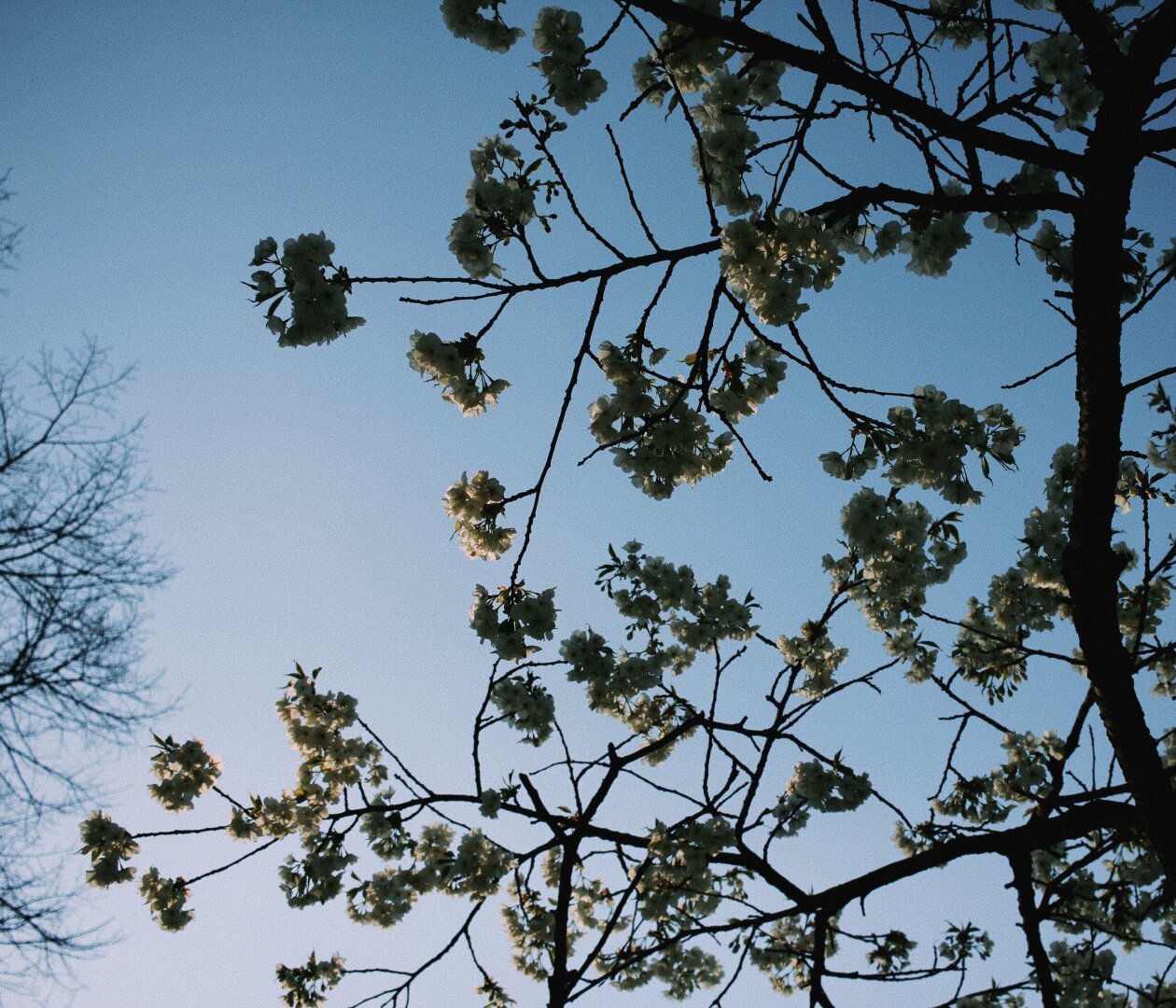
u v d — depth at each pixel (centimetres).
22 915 727
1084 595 343
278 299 361
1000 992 479
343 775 683
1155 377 331
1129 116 334
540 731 582
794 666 572
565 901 504
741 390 392
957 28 438
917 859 466
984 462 431
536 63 369
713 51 349
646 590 655
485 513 438
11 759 779
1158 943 470
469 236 380
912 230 394
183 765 689
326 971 730
